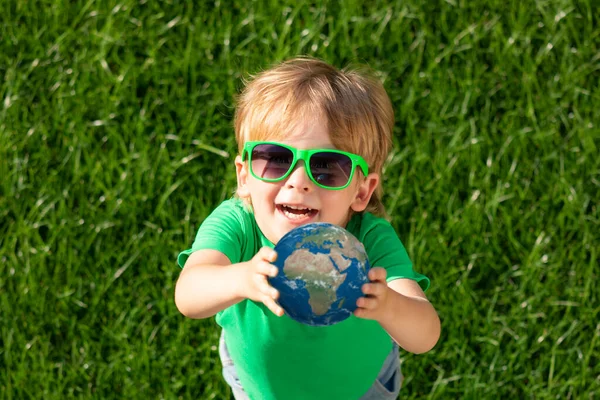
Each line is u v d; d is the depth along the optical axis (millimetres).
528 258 3834
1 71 4223
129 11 4328
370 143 2484
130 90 4191
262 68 4137
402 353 3697
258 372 2660
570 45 4293
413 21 4359
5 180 3953
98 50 4258
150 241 3850
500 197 3947
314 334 2512
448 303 3758
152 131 4121
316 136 2350
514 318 3754
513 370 3691
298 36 4273
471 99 4164
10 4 4312
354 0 4344
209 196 3975
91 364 3668
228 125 4113
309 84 2424
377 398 2859
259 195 2309
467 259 3861
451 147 4047
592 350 3711
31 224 3871
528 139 4090
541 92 4191
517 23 4301
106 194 3939
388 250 2414
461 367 3672
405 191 3971
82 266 3824
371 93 2531
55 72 4203
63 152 4055
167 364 3658
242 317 2545
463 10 4340
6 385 3619
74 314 3754
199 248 2416
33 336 3711
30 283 3758
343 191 2311
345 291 1918
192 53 4238
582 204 3953
